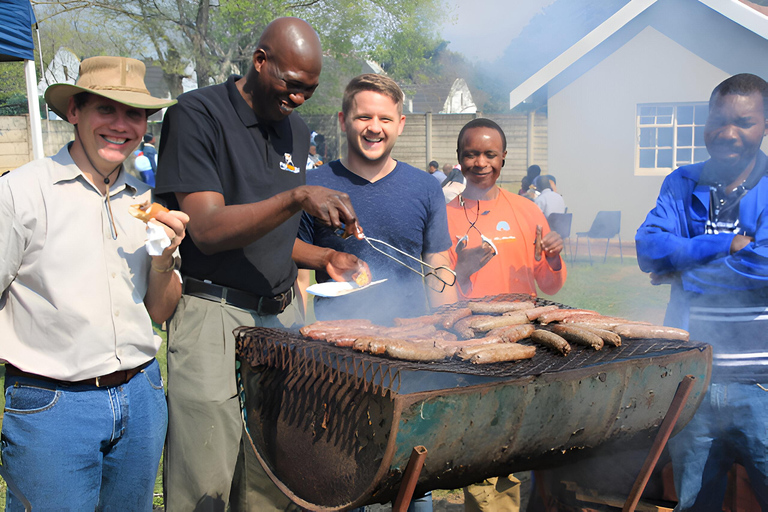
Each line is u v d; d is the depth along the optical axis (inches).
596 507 104.7
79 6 695.7
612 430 85.8
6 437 76.0
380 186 109.9
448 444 70.9
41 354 75.7
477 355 74.5
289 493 84.1
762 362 94.1
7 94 713.6
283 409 84.7
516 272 119.5
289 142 101.1
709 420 98.0
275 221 83.0
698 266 97.1
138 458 83.2
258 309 96.4
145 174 479.5
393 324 103.0
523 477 135.6
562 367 74.6
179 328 93.4
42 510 75.4
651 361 83.6
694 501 101.6
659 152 411.5
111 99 74.7
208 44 722.2
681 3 382.9
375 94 105.5
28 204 73.0
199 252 93.0
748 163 96.4
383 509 125.3
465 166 120.1
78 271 75.9
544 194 338.6
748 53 374.0
